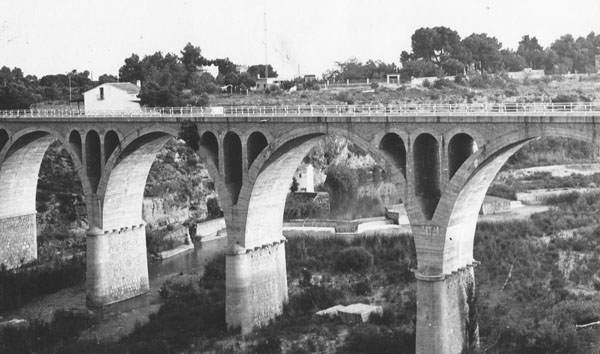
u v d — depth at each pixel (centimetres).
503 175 12812
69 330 6438
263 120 5891
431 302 5022
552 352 5353
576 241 8094
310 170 13038
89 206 7394
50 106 12619
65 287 8038
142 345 5866
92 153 7412
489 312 6084
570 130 4328
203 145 6425
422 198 5141
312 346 5641
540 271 7131
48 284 7862
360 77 17800
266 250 6353
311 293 6856
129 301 7450
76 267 8312
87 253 7325
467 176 4775
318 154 13812
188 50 17588
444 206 4909
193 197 10912
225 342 5934
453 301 5125
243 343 5878
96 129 7231
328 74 18788
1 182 8444
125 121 6944
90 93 9450
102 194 7256
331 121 5494
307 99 13900
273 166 6053
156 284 8050
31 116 8012
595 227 8775
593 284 6788
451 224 4994
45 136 8119
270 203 6347
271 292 6419
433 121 4900
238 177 6425
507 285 6800
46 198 9650
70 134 7519
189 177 11056
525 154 14025
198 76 15425
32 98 11400
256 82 16262
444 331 5028
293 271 7688
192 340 5988
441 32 18438
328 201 11888
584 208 10069
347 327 6050
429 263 5056
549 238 8538
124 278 7500
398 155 5256
